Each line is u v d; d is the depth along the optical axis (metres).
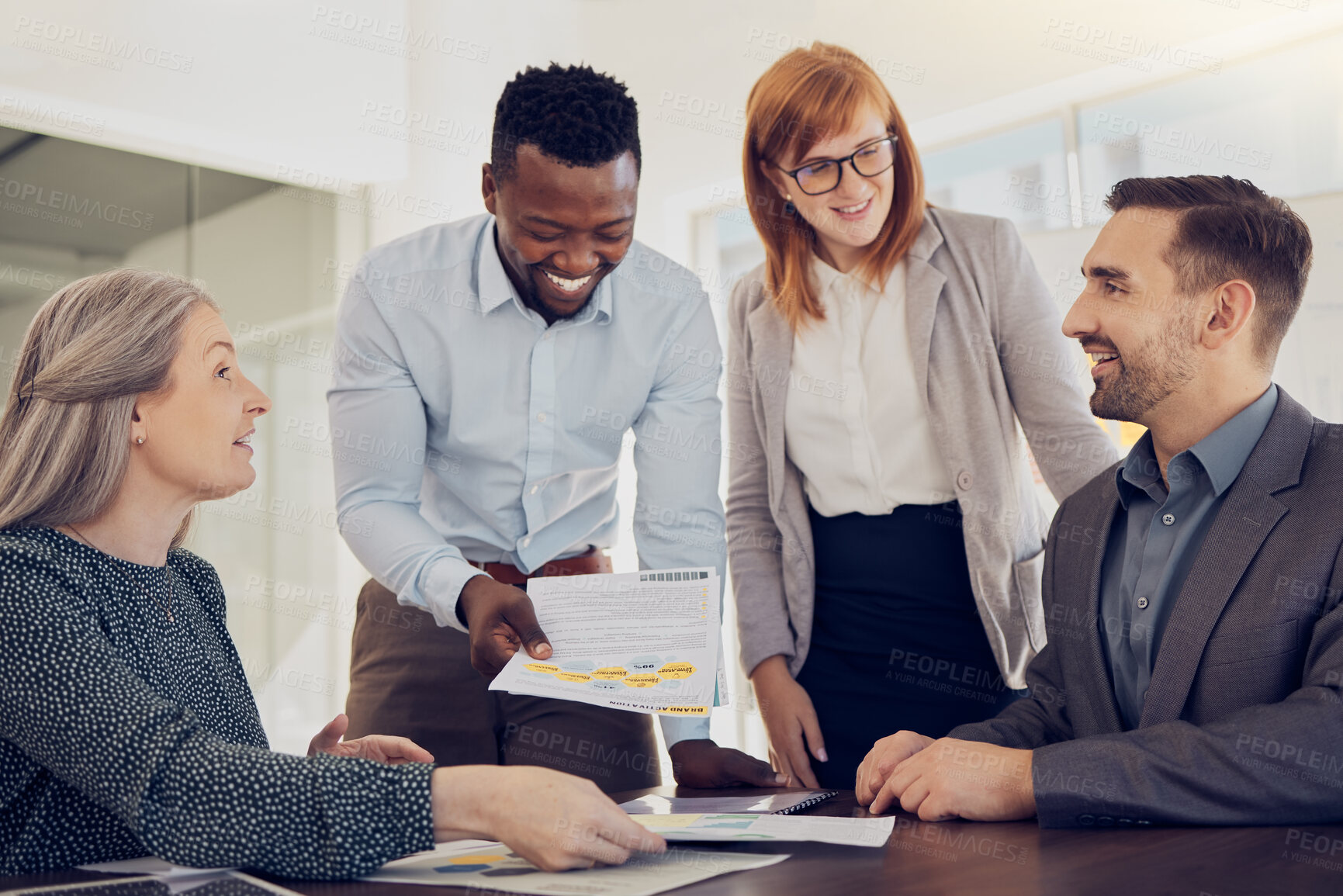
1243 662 1.02
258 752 0.81
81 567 0.94
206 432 1.01
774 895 0.68
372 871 0.77
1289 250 1.11
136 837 0.92
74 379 0.97
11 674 0.83
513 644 1.25
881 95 1.69
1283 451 1.07
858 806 1.08
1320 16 2.50
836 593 1.78
